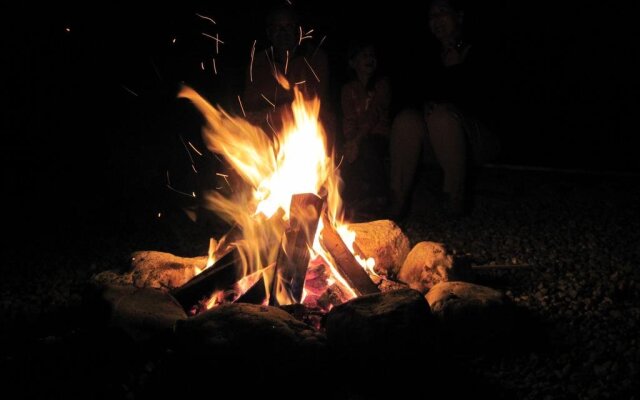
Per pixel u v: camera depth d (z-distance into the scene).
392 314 3.05
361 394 3.01
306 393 2.95
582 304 4.08
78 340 3.43
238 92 7.38
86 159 7.13
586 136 8.42
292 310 3.46
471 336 3.41
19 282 4.70
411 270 4.19
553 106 8.77
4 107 7.25
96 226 6.05
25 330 3.85
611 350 3.47
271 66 5.86
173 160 6.93
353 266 3.80
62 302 4.27
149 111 7.20
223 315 3.05
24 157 7.23
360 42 6.04
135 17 7.32
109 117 7.16
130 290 3.51
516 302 4.16
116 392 3.04
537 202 6.49
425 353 3.08
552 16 8.46
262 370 2.90
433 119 5.78
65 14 7.25
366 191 6.18
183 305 3.68
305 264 3.73
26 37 7.23
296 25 5.71
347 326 3.08
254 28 7.37
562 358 3.39
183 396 2.95
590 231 5.62
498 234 5.59
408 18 7.61
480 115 5.95
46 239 5.69
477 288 3.57
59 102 7.29
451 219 6.03
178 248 5.40
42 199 6.65
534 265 4.82
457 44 5.82
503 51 8.40
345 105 6.17
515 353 3.46
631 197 6.54
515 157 7.99
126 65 7.36
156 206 6.50
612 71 8.75
